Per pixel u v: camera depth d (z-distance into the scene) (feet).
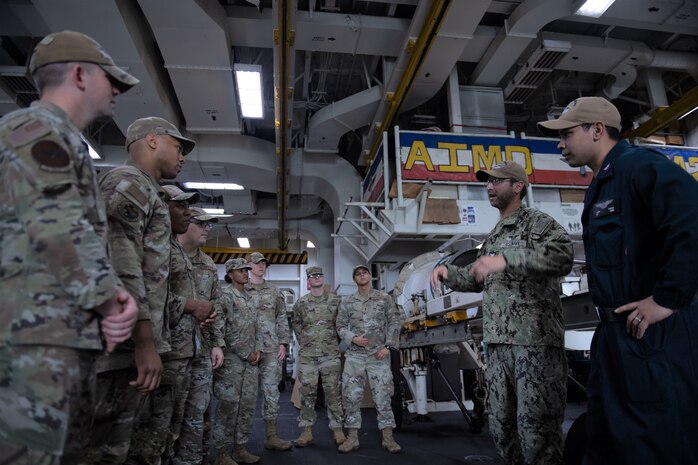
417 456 11.80
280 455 12.46
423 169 21.68
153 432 7.02
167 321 6.08
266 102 29.01
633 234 4.62
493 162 22.25
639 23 21.16
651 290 4.43
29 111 3.64
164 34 19.15
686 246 3.99
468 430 15.29
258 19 20.01
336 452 12.71
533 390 6.48
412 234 21.15
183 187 34.94
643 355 4.25
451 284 7.68
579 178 22.59
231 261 13.01
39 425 3.22
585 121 5.49
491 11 21.09
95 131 28.53
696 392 4.02
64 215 3.37
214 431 11.36
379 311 13.66
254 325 12.43
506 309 6.90
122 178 5.41
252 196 38.83
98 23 17.51
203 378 9.51
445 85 26.02
